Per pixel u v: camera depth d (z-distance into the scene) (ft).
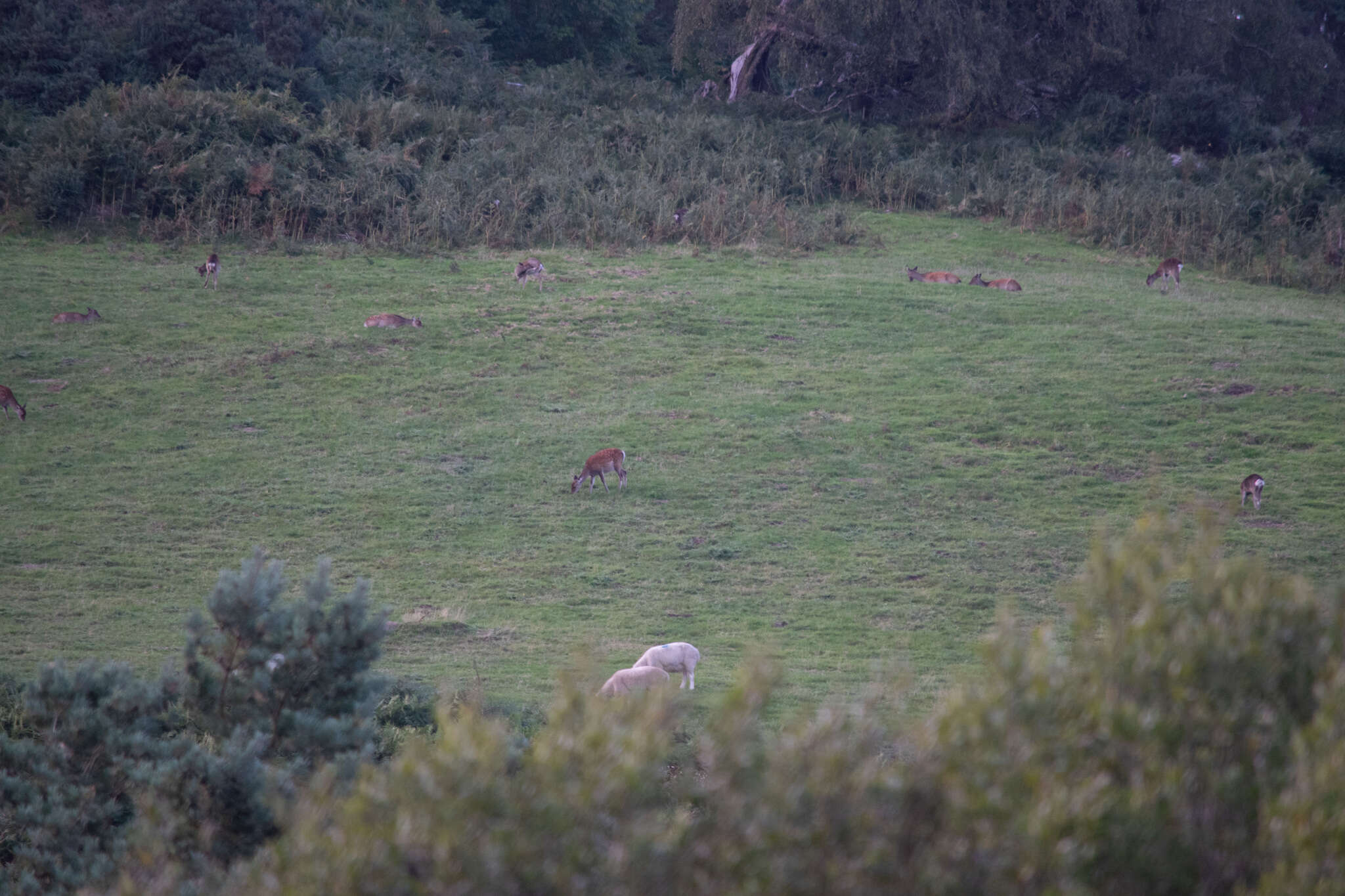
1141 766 51.47
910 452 300.81
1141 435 308.40
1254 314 411.75
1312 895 44.68
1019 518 265.13
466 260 450.30
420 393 329.52
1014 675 54.08
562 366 352.49
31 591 216.33
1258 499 262.06
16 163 449.89
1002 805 48.96
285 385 329.31
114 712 104.99
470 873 46.91
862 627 211.61
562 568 239.09
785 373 353.10
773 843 48.44
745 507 270.87
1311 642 56.59
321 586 99.19
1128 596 59.36
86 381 322.34
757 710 53.31
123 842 88.48
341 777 84.12
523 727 149.79
